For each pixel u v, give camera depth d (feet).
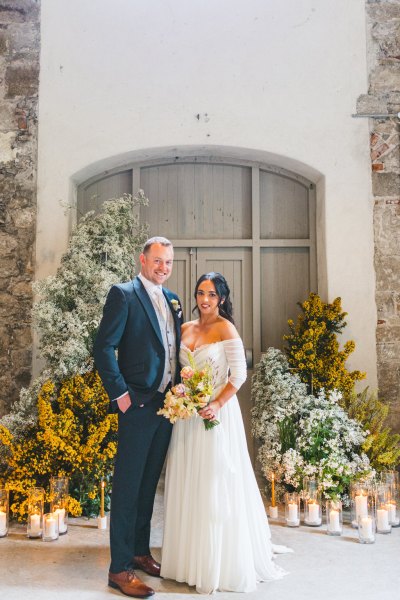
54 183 14.55
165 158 15.48
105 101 14.73
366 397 14.03
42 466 11.12
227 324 8.70
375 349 14.25
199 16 14.92
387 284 14.40
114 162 15.08
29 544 9.84
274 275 15.46
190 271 15.42
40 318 12.35
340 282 14.40
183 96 14.73
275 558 9.14
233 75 14.79
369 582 8.22
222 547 8.02
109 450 11.48
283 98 14.75
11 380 14.05
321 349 13.69
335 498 11.43
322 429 12.16
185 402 7.93
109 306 8.31
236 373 8.50
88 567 8.81
